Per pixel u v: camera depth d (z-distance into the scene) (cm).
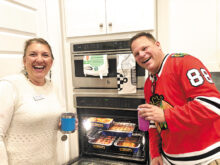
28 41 96
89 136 188
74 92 172
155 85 103
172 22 148
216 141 88
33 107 89
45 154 97
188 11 144
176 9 146
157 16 152
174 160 99
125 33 155
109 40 154
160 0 150
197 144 89
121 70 150
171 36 150
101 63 154
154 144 120
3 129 81
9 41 121
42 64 95
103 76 159
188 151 92
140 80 150
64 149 174
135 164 161
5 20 117
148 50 96
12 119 87
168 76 92
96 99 165
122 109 159
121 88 151
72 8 167
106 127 171
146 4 146
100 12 159
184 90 87
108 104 162
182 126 79
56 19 166
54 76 164
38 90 98
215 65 142
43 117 92
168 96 93
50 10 160
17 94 87
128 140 183
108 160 170
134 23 151
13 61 124
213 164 82
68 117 101
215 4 137
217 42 140
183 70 87
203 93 77
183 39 147
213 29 139
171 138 97
